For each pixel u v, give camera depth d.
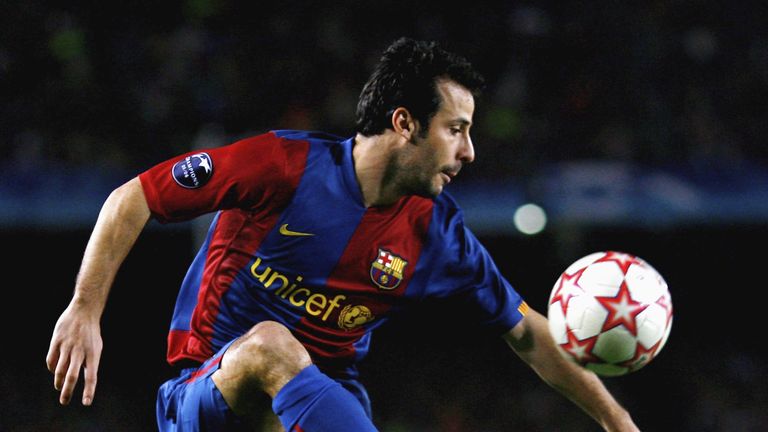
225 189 15.14
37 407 50.66
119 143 48.94
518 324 17.30
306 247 15.48
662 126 51.56
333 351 16.38
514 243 55.44
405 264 16.05
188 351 16.31
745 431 50.72
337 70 53.91
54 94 49.78
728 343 56.03
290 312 15.85
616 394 53.09
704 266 55.75
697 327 56.44
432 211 16.31
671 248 55.34
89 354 14.26
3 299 53.94
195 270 16.55
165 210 15.12
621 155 49.91
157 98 50.75
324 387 13.63
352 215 15.58
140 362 53.81
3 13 51.62
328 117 51.81
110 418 51.25
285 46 54.22
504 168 48.16
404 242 16.02
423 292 16.38
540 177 47.50
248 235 15.64
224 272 15.88
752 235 55.03
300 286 15.70
